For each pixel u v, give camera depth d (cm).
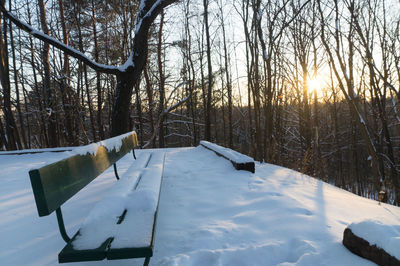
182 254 160
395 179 875
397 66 839
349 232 167
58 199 133
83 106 1253
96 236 132
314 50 1037
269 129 739
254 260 157
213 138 2461
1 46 1020
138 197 180
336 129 1327
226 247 171
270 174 433
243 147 2388
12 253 170
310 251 163
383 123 942
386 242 142
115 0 1127
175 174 399
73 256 115
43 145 1488
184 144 2484
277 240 180
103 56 1266
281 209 239
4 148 1341
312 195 299
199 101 2041
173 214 234
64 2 1132
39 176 117
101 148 231
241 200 272
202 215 232
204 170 425
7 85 1059
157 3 713
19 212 253
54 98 1147
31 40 1111
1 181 400
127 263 154
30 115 1731
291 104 1573
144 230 137
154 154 433
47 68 1102
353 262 151
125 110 802
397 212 254
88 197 293
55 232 203
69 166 154
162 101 1366
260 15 669
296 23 902
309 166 718
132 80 774
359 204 276
